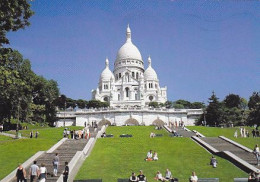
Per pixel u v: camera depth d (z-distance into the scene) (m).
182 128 73.25
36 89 92.19
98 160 37.38
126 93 165.88
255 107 88.19
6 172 32.66
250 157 37.94
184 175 31.84
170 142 48.38
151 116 104.31
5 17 28.98
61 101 122.38
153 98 172.00
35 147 45.56
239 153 40.22
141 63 187.25
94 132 65.88
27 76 79.75
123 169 33.81
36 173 27.31
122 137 54.47
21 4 30.27
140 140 50.34
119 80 172.75
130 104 145.12
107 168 34.00
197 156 39.44
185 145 46.25
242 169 33.12
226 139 50.31
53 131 70.31
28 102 78.81
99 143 48.16
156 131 67.81
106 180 29.95
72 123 107.50
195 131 67.00
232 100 130.62
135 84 166.62
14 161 37.25
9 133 65.56
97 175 31.34
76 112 105.69
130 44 190.00
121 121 101.88
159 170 33.72
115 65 187.62
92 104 139.00
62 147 44.88
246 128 83.56
